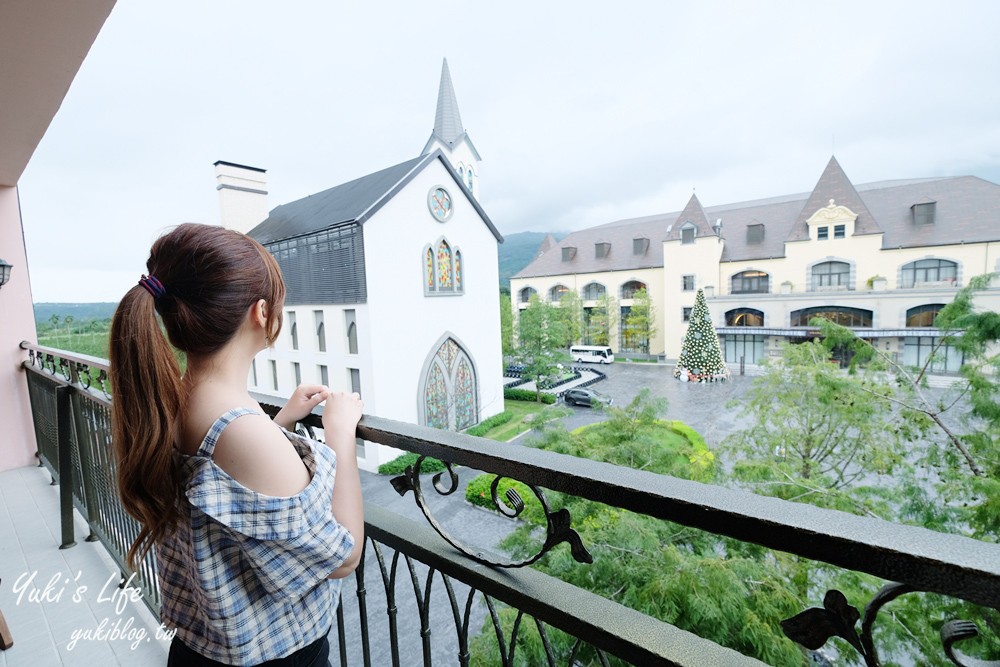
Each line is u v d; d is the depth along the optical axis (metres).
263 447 0.62
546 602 0.74
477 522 9.84
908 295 23.67
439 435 0.84
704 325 25.28
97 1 1.64
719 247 30.38
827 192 28.20
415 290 16.20
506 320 27.94
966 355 5.35
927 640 3.70
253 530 0.59
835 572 4.23
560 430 6.17
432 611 6.66
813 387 6.30
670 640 0.63
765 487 5.72
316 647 0.76
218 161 22.16
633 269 34.53
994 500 4.54
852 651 3.94
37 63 2.00
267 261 0.74
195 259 0.66
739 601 3.61
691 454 6.01
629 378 27.48
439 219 16.98
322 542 0.63
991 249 23.83
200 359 0.68
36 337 4.01
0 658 1.77
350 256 14.89
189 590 0.73
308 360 17.11
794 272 28.50
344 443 0.80
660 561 4.09
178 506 0.65
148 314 0.64
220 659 0.69
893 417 5.87
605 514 4.66
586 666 2.40
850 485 6.14
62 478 2.51
